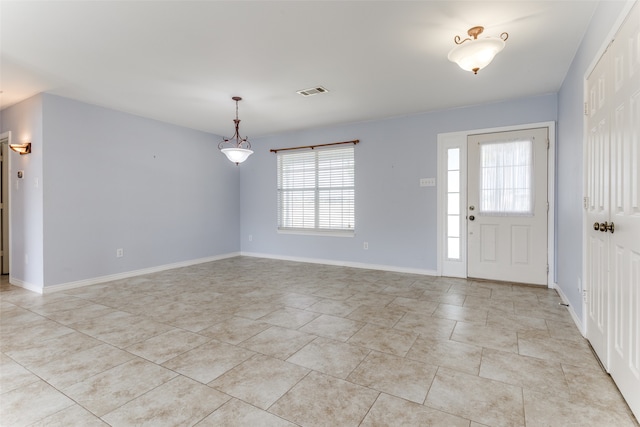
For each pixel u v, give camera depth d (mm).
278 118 5191
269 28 2596
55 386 2006
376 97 4215
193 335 2764
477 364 2248
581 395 1878
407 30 2633
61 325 2990
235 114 4941
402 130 5090
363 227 5496
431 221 4883
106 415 1732
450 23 2529
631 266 1715
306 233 6094
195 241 5922
